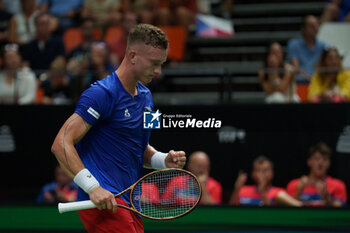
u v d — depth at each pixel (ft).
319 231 53.67
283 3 102.22
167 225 55.21
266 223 54.13
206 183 53.88
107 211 27.81
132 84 27.91
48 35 79.56
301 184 53.98
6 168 56.90
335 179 53.67
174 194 33.22
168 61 86.69
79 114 26.66
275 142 54.19
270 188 54.39
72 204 26.37
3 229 56.70
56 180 56.54
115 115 27.58
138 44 27.09
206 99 76.54
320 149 53.78
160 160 30.73
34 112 56.54
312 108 53.88
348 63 70.90
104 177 27.78
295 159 54.13
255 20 99.45
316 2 101.50
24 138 56.65
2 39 87.76
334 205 53.67
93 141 27.91
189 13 94.32
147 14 86.53
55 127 56.39
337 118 53.52
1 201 56.90
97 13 93.09
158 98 73.92
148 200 32.60
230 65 88.33
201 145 52.03
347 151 53.36
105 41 82.89
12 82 60.85
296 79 59.98
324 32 81.15
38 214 56.39
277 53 65.26
